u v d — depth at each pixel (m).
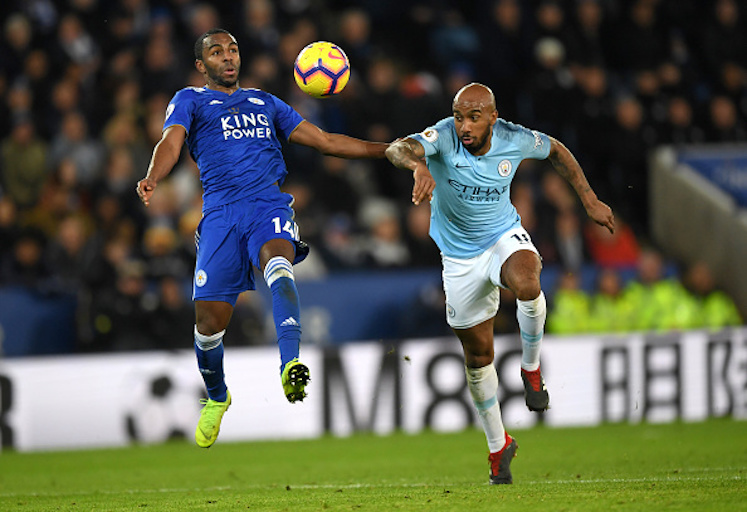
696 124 56.66
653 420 42.78
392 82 51.03
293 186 47.34
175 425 39.34
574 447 34.16
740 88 58.78
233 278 21.09
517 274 21.14
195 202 45.62
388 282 47.06
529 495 19.59
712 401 43.53
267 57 49.28
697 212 53.81
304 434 40.28
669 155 54.59
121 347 41.91
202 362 21.89
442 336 44.91
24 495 24.84
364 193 51.03
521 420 41.25
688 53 59.50
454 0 60.34
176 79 48.81
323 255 47.28
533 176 51.12
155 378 39.31
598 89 53.75
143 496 23.28
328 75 21.64
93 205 45.84
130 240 44.16
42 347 43.22
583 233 50.91
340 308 46.31
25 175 46.66
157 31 49.00
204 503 20.62
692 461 28.36
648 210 54.97
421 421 40.97
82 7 51.62
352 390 40.53
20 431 37.97
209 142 21.12
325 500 20.34
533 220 48.53
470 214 21.77
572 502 18.27
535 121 52.47
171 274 43.31
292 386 18.56
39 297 43.34
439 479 26.25
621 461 29.20
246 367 40.19
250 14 49.97
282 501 20.45
